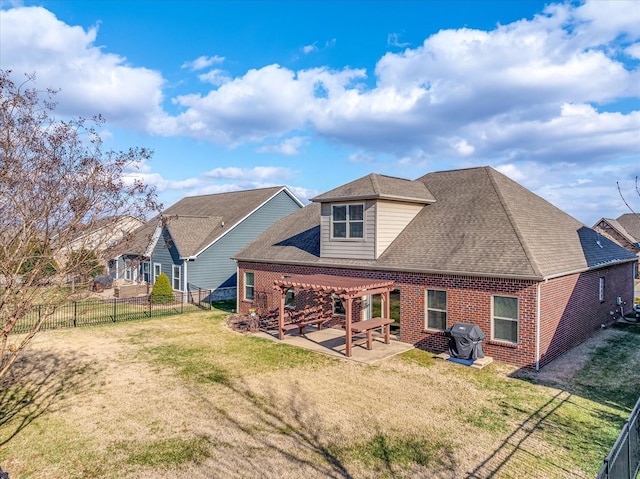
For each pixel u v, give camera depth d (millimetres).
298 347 15656
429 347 15039
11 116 6781
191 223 30625
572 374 12266
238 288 23516
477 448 8141
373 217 16984
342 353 14664
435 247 15906
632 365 13078
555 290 13672
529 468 7414
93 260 8078
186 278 27578
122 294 28844
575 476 7152
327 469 7477
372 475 7270
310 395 10938
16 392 11344
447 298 14602
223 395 10992
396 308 16906
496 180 18766
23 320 21391
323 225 18766
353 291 14320
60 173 7406
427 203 19125
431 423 9242
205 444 8422
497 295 13375
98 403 10523
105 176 8234
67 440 8617
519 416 9516
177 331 18750
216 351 15297
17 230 6844
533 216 17281
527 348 12758
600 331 17859
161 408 10195
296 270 19953
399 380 11945
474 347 13328
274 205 32875
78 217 7469
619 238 49844
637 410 7207
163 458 7887
